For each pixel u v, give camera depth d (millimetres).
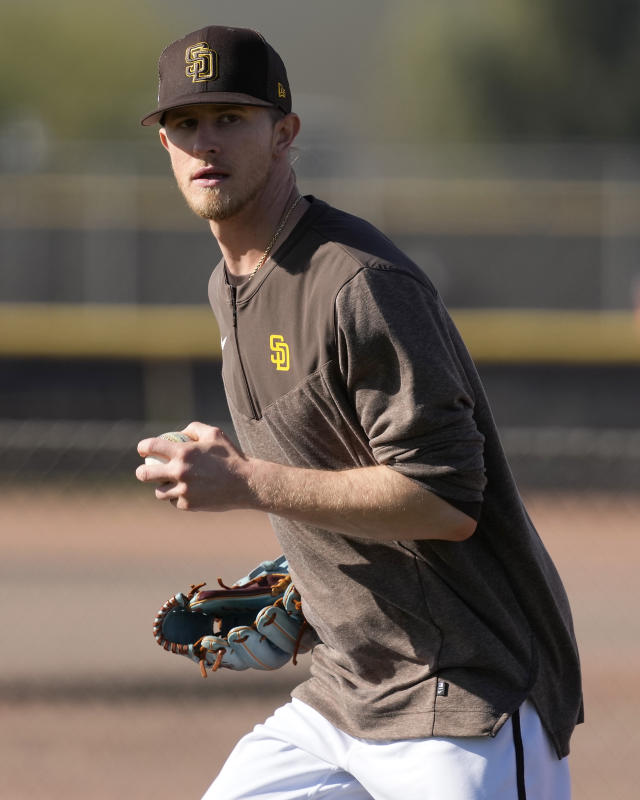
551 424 45969
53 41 127812
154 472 9195
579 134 108875
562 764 10289
